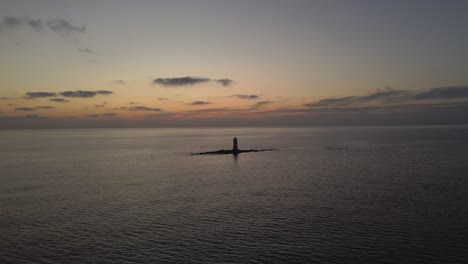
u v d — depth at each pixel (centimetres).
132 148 14725
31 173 7069
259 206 4188
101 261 2670
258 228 3375
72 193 5047
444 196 4462
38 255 2788
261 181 5922
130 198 4703
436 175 6131
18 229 3409
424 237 3038
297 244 2948
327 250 2812
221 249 2877
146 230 3359
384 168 7175
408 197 4444
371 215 3700
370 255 2698
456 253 2703
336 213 3809
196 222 3597
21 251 2867
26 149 14125
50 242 3062
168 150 13488
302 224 3462
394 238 3031
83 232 3312
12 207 4234
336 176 6269
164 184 5750
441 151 10956
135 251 2856
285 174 6662
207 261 2650
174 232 3297
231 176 6531
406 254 2705
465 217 3562
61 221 3659
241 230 3325
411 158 8988
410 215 3662
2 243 3044
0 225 3531
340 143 16375
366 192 4800
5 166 8256
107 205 4325
